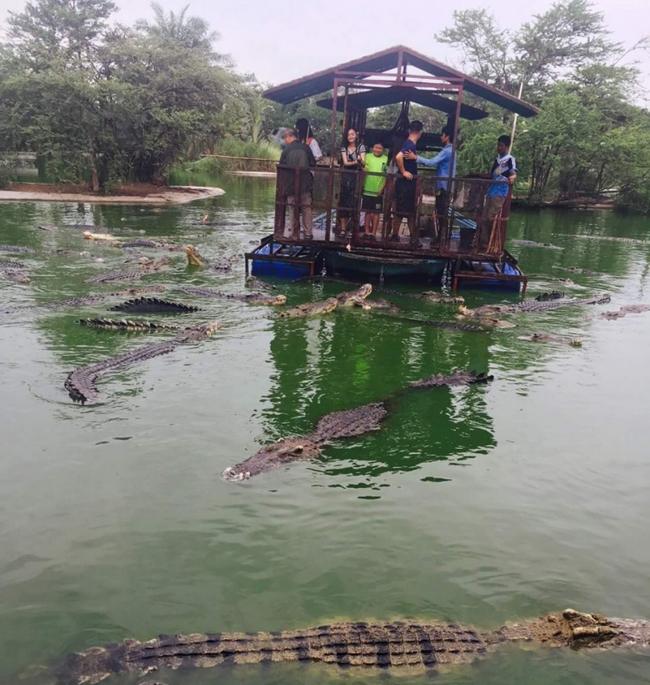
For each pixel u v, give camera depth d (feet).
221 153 195.42
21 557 16.74
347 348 35.45
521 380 31.27
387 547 17.87
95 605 15.26
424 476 21.84
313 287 49.60
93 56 106.11
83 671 13.21
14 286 45.29
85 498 19.47
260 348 34.47
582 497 20.80
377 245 47.55
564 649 14.44
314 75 46.29
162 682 13.03
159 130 110.22
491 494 20.81
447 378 30.53
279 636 14.06
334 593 15.98
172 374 29.63
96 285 47.01
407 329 39.52
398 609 15.52
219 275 52.85
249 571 16.65
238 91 116.37
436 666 13.79
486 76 137.08
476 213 46.88
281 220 48.93
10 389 26.94
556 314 44.80
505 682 13.58
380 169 47.67
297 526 18.66
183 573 16.48
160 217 90.02
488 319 41.83
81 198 103.14
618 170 126.31
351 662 13.64
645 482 21.85
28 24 102.99
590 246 81.92
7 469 20.80
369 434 24.79
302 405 27.20
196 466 21.61
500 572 16.98
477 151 121.39
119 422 24.40
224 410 26.02
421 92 52.85
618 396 29.45
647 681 13.73
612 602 16.02
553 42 131.95
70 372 29.12
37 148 104.99
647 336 39.81
